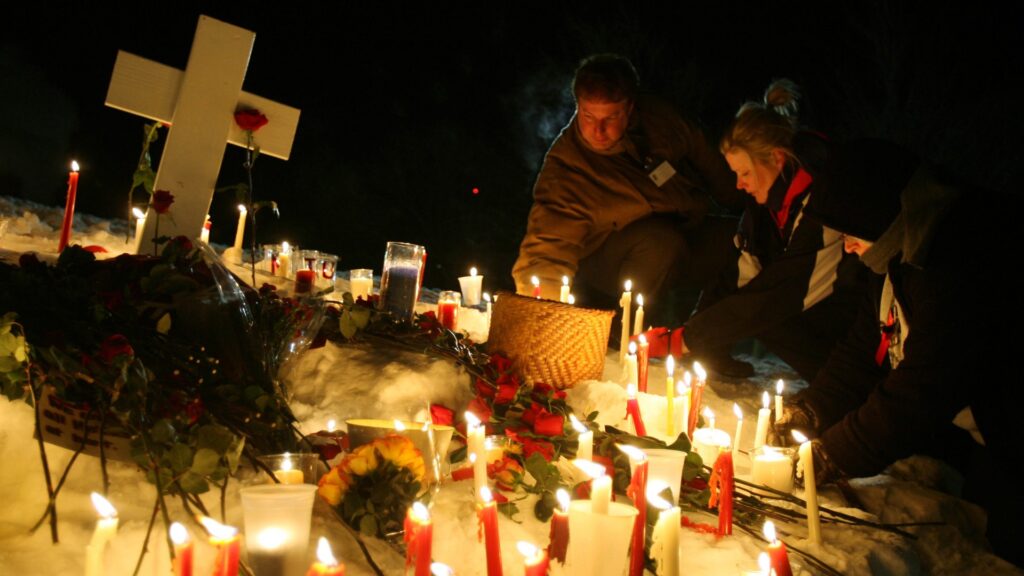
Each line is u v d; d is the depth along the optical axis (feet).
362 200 43.27
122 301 8.68
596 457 9.59
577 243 16.48
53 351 7.23
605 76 15.46
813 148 12.67
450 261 41.78
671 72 36.47
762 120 13.89
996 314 10.21
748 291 14.29
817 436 12.25
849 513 10.55
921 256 10.34
